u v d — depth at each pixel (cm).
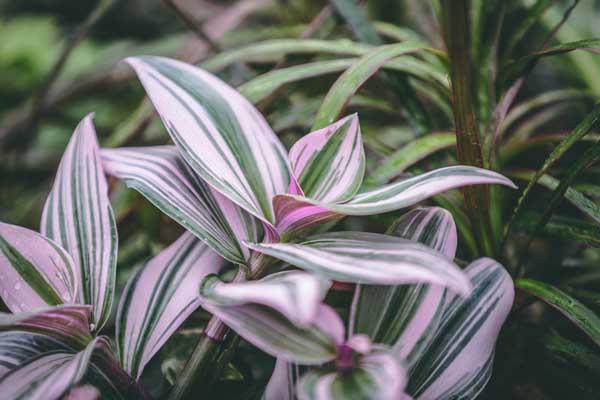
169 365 33
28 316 24
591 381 32
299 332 24
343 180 27
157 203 27
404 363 26
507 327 32
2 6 96
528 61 33
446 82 35
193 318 35
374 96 38
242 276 27
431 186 25
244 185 27
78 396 26
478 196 30
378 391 22
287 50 37
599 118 29
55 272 27
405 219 28
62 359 26
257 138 28
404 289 27
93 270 28
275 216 26
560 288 32
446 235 28
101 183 29
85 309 26
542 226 31
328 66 34
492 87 35
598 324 28
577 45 31
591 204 30
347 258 24
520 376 33
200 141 27
